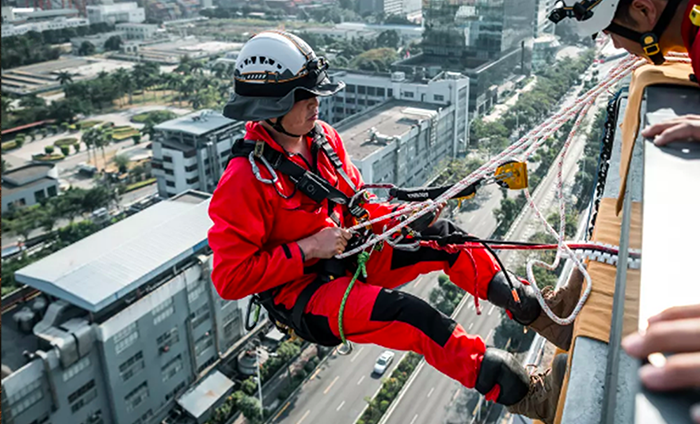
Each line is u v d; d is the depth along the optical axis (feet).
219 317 73.72
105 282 68.13
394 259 7.38
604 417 2.34
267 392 67.97
